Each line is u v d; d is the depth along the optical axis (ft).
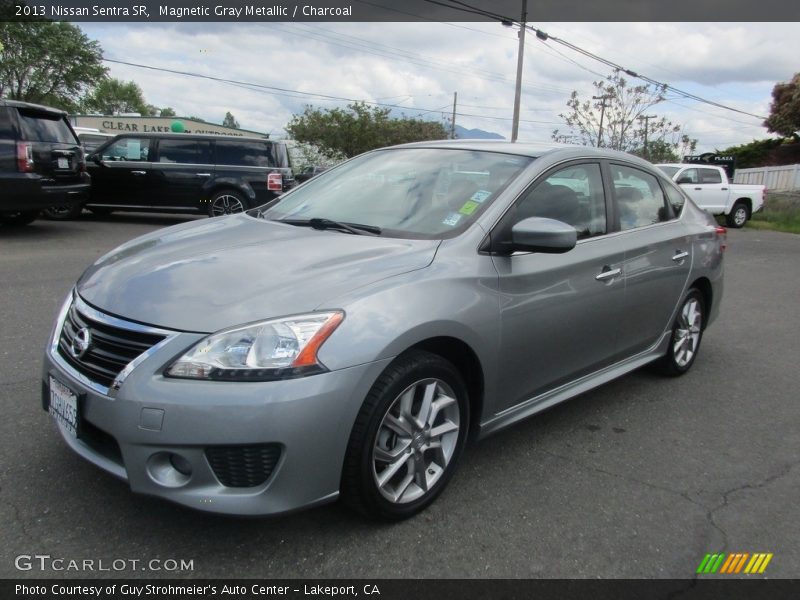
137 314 7.95
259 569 7.85
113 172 39.58
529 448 11.66
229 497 7.44
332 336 7.70
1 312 17.80
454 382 9.21
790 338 20.65
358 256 9.20
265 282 8.33
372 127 118.42
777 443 12.47
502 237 10.14
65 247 29.81
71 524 8.41
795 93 134.21
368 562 8.10
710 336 20.58
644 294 13.26
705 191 60.23
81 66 128.98
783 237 56.59
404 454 8.73
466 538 8.73
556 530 9.05
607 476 10.75
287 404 7.34
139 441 7.39
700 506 9.96
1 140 28.99
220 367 7.35
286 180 41.27
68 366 8.41
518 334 10.11
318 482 7.74
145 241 10.82
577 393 12.09
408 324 8.27
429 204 10.93
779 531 9.38
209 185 39.68
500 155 11.87
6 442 10.36
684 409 13.99
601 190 12.64
